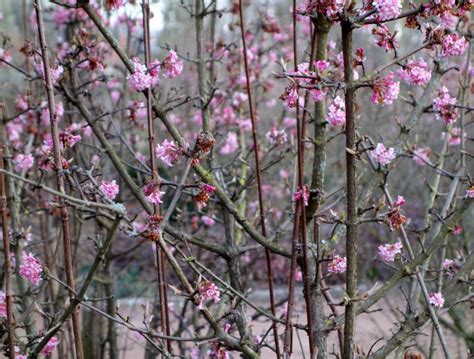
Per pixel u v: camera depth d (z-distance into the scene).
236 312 2.33
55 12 4.19
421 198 6.57
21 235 2.84
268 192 5.57
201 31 3.13
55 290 3.53
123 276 5.80
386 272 6.99
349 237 1.87
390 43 1.94
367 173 5.48
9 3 5.46
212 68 4.16
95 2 4.09
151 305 4.41
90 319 4.57
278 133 3.36
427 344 5.03
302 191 2.04
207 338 1.96
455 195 3.12
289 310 2.00
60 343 3.45
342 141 7.35
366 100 6.34
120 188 4.27
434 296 2.38
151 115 2.14
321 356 2.21
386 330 5.55
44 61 1.92
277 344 2.06
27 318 2.78
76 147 3.72
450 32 2.36
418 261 2.29
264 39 4.98
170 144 2.00
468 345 4.22
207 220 4.17
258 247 2.85
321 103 2.29
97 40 3.20
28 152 3.34
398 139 2.65
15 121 3.71
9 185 3.00
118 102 4.30
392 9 1.71
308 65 2.30
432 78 2.69
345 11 1.73
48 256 3.71
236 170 3.93
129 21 4.17
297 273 4.02
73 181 2.11
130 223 1.85
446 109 2.61
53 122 1.91
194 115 4.91
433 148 5.88
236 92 4.13
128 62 2.24
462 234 4.60
